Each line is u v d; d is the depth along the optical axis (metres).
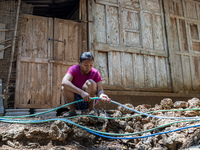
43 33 5.62
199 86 7.15
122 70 6.16
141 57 6.54
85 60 2.90
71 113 3.09
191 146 2.59
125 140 2.95
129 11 6.67
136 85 6.27
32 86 5.25
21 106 5.06
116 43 6.29
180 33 7.29
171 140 2.74
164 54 6.84
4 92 4.92
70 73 3.00
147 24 6.84
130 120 3.19
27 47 5.39
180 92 6.77
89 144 2.79
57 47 5.67
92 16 6.16
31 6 5.80
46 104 5.30
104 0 6.39
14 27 5.34
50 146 2.62
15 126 2.69
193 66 7.22
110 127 3.06
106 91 5.77
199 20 7.70
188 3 7.68
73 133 2.80
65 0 6.66
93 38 6.05
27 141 2.59
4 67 5.11
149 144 2.90
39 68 5.41
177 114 3.22
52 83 5.45
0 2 5.36
